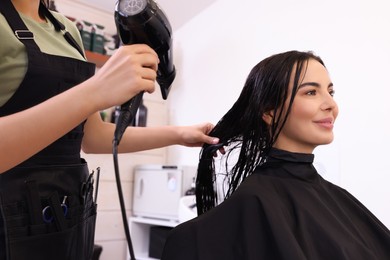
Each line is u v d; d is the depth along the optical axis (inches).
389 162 48.3
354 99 53.7
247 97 31.2
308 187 28.3
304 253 22.0
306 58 29.7
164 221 79.0
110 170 86.5
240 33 78.0
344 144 54.0
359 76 53.5
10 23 21.2
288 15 66.8
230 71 79.6
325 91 28.7
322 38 59.9
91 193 25.5
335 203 28.9
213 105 83.7
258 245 21.9
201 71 89.4
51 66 22.0
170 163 97.3
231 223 23.1
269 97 29.3
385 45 50.6
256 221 22.7
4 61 20.4
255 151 30.3
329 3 59.4
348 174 52.9
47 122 15.4
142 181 86.8
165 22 21.5
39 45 23.3
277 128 29.3
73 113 15.8
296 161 29.1
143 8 19.9
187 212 51.7
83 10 93.7
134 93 16.7
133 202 88.9
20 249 19.6
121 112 18.8
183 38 98.3
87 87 16.3
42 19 26.3
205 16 90.2
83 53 29.7
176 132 32.8
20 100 20.8
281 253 21.1
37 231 20.3
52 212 21.2
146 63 17.3
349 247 23.7
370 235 28.3
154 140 31.8
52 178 21.6
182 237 22.9
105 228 84.6
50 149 21.8
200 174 34.2
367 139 51.3
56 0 89.2
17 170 19.9
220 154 34.7
